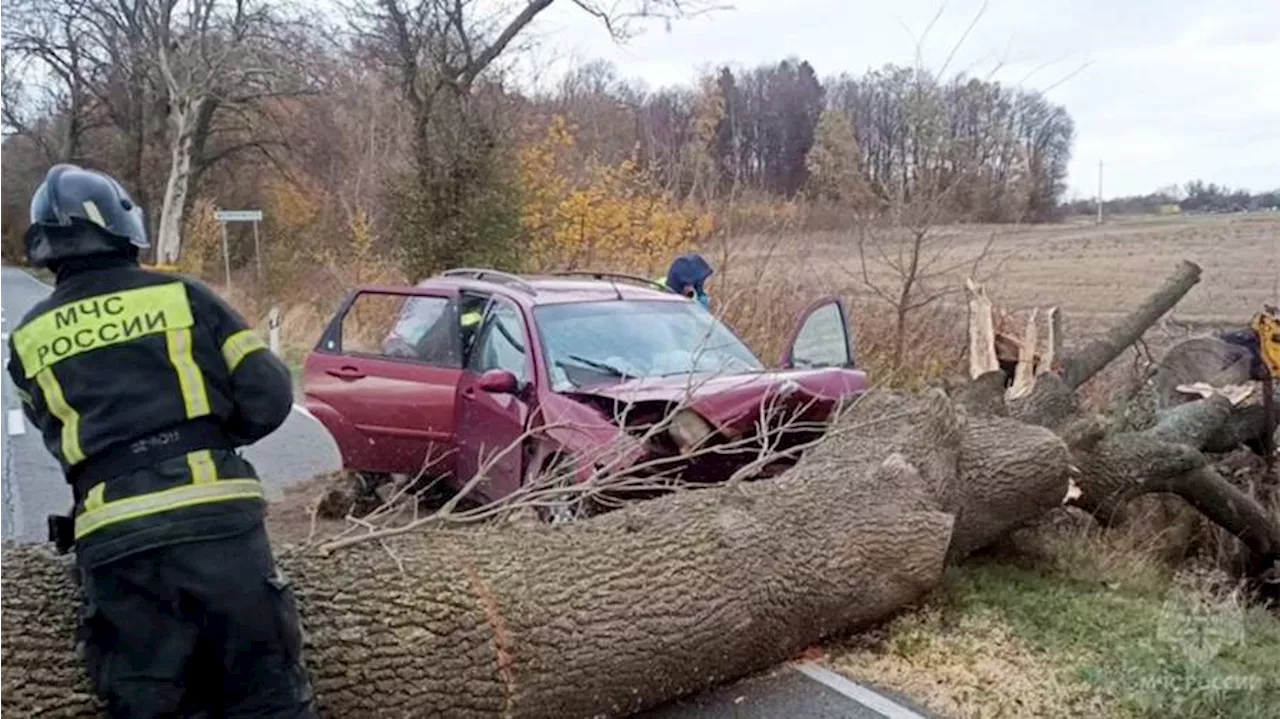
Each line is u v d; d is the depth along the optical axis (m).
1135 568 6.35
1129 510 7.39
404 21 18.48
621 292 7.38
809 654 5.16
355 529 4.76
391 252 20.97
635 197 16.70
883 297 11.09
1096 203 31.47
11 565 3.62
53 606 3.48
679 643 4.43
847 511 5.26
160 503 2.92
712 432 5.75
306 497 8.48
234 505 3.02
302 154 38.16
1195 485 6.89
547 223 18.38
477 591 4.07
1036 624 5.40
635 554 4.53
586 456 5.51
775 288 11.74
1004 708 4.52
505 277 7.57
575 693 4.17
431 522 4.58
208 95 35.22
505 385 6.25
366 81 29.30
